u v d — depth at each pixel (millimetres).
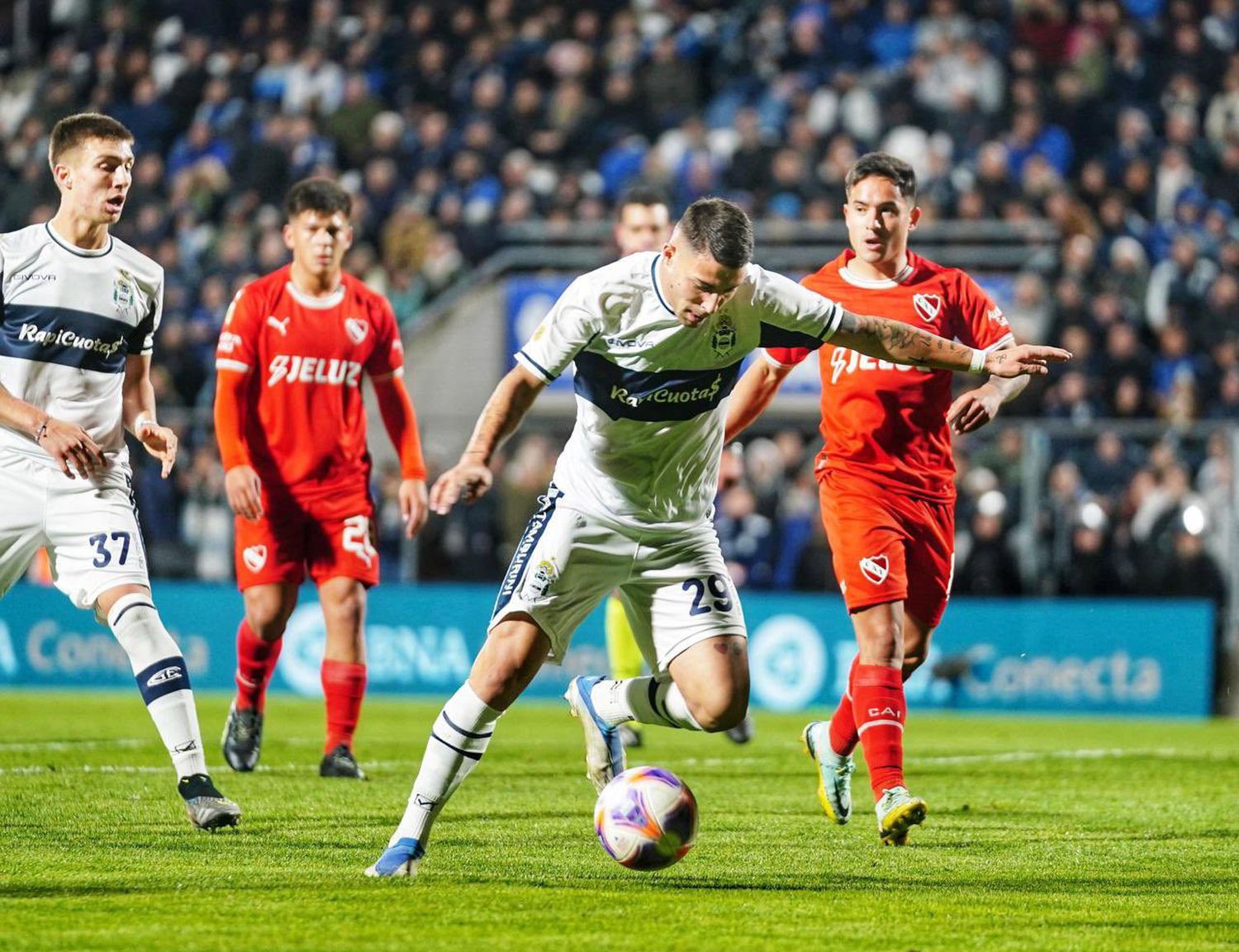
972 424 12336
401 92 42469
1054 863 11539
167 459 12453
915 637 12969
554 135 40625
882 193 12703
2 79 45562
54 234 11992
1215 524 28375
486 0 43688
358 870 10594
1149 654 28328
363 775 16281
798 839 12586
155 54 44938
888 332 10531
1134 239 36656
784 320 10344
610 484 10758
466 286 35625
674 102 40781
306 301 16188
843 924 9086
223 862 10891
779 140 38188
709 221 9578
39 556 30469
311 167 40406
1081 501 28562
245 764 16703
